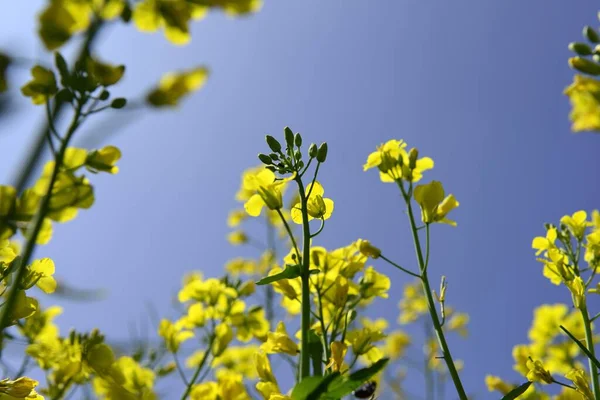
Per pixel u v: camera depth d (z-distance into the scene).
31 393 0.23
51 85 0.23
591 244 0.29
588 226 0.29
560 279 0.28
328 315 0.27
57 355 0.29
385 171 0.29
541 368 0.26
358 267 0.27
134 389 0.31
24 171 0.21
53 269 0.23
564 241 0.29
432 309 0.26
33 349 0.29
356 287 0.28
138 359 0.34
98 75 0.23
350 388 0.21
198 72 0.24
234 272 0.60
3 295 0.23
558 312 0.34
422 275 0.26
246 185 0.25
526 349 0.33
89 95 0.23
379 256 0.27
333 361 0.23
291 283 0.27
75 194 0.24
